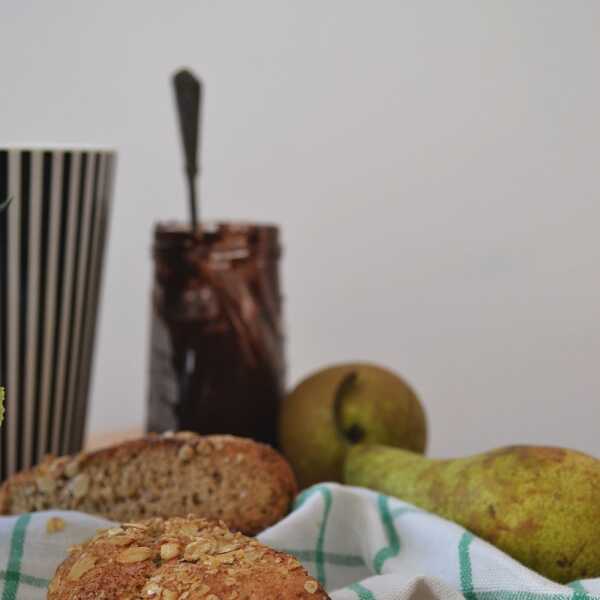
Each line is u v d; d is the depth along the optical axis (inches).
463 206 37.4
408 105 37.0
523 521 22.6
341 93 37.2
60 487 24.6
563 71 36.2
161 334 29.7
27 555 22.5
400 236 37.9
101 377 39.2
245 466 24.3
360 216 37.9
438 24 36.5
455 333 38.2
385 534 23.6
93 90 37.3
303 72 37.3
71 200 27.7
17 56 37.0
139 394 39.3
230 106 37.6
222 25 37.1
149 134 37.6
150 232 38.2
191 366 29.4
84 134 37.5
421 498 24.4
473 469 23.7
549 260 37.3
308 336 38.9
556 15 35.9
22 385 28.2
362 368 29.1
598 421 37.8
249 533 24.3
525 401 38.2
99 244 29.0
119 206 38.1
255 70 37.4
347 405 28.5
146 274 38.5
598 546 22.4
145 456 24.4
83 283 28.7
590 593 21.2
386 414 28.5
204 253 29.1
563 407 38.0
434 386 38.6
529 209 37.1
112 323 38.9
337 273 38.4
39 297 27.8
